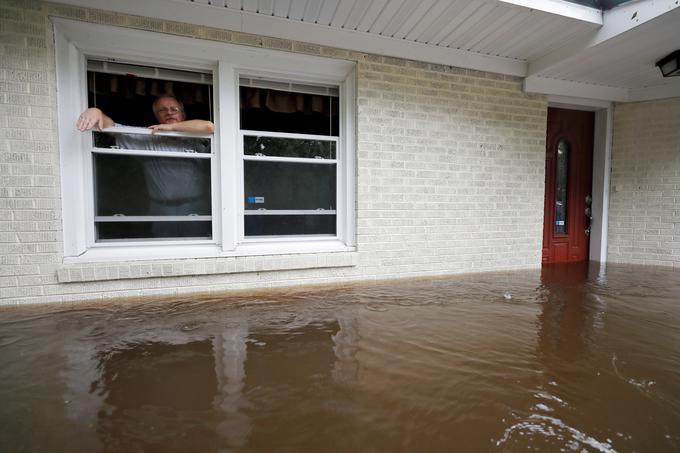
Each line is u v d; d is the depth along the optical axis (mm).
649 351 2326
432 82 4234
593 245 5719
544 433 1505
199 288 3566
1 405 1676
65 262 3180
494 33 3859
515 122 4699
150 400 1730
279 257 3748
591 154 5691
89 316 2889
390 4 3316
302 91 4016
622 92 5254
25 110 2967
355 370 2045
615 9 3559
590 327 2756
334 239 4148
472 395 1790
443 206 4387
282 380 1930
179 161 3633
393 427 1534
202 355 2227
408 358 2205
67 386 1851
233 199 3664
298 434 1485
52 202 3080
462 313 3061
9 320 2783
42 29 2963
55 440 1439
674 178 5145
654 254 5324
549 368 2086
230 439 1453
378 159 4059
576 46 3986
